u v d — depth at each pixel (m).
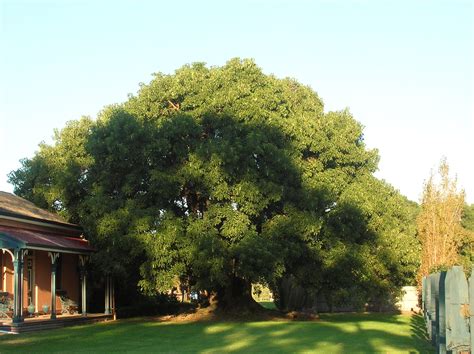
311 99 29.72
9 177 32.56
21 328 20.84
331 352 15.58
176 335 19.98
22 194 31.81
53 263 23.41
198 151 24.33
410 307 36.09
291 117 26.53
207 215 24.30
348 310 35.94
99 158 25.84
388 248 27.12
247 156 24.22
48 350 16.16
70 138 29.73
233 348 16.47
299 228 24.48
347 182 27.75
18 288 20.98
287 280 32.78
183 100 26.83
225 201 24.72
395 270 27.61
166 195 24.67
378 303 35.75
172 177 24.47
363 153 28.69
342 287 26.44
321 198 25.38
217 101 25.58
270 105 26.14
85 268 26.50
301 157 26.34
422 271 28.48
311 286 26.47
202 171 24.16
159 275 23.72
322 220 24.97
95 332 21.06
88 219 25.75
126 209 24.67
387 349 16.08
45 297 26.09
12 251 21.33
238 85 26.17
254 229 24.41
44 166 30.89
